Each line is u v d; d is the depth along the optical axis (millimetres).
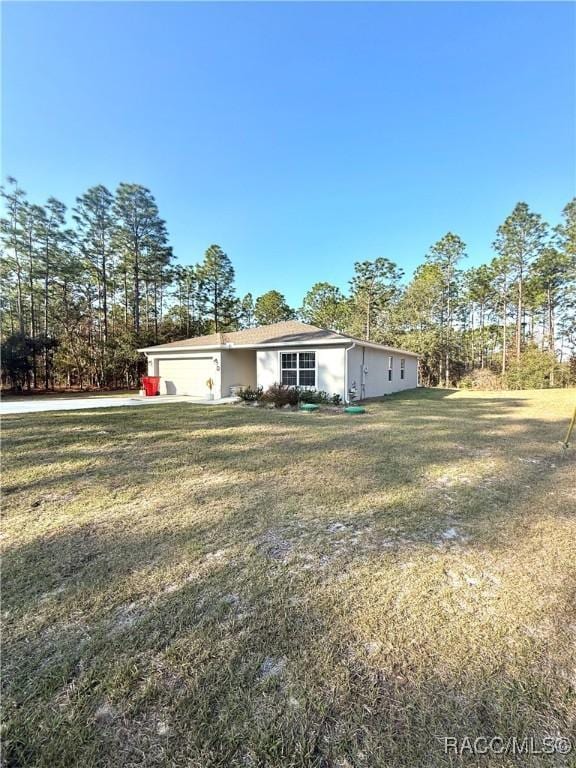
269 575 2426
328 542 2857
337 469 4695
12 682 1630
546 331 27484
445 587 2295
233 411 10188
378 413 9898
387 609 2094
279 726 1427
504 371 23312
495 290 28453
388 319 31250
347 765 1295
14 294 23375
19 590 2291
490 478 4355
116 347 24250
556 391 16875
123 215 25734
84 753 1335
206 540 2896
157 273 27594
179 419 8680
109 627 1970
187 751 1339
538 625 1970
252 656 1762
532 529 3053
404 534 2979
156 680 1633
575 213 22641
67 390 22375
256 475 4473
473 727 1424
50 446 5953
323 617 2031
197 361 15625
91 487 4102
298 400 11617
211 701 1532
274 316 42062
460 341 29750
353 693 1564
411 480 4273
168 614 2061
